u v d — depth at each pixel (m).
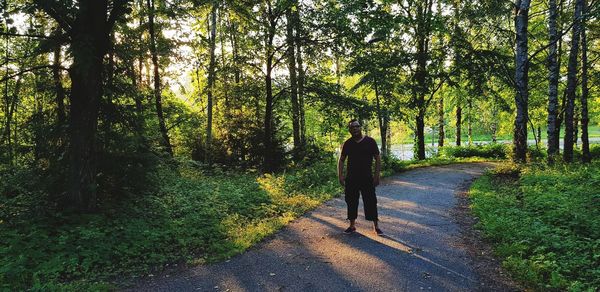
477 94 19.58
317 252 6.04
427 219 8.02
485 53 18.50
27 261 5.36
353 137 6.80
